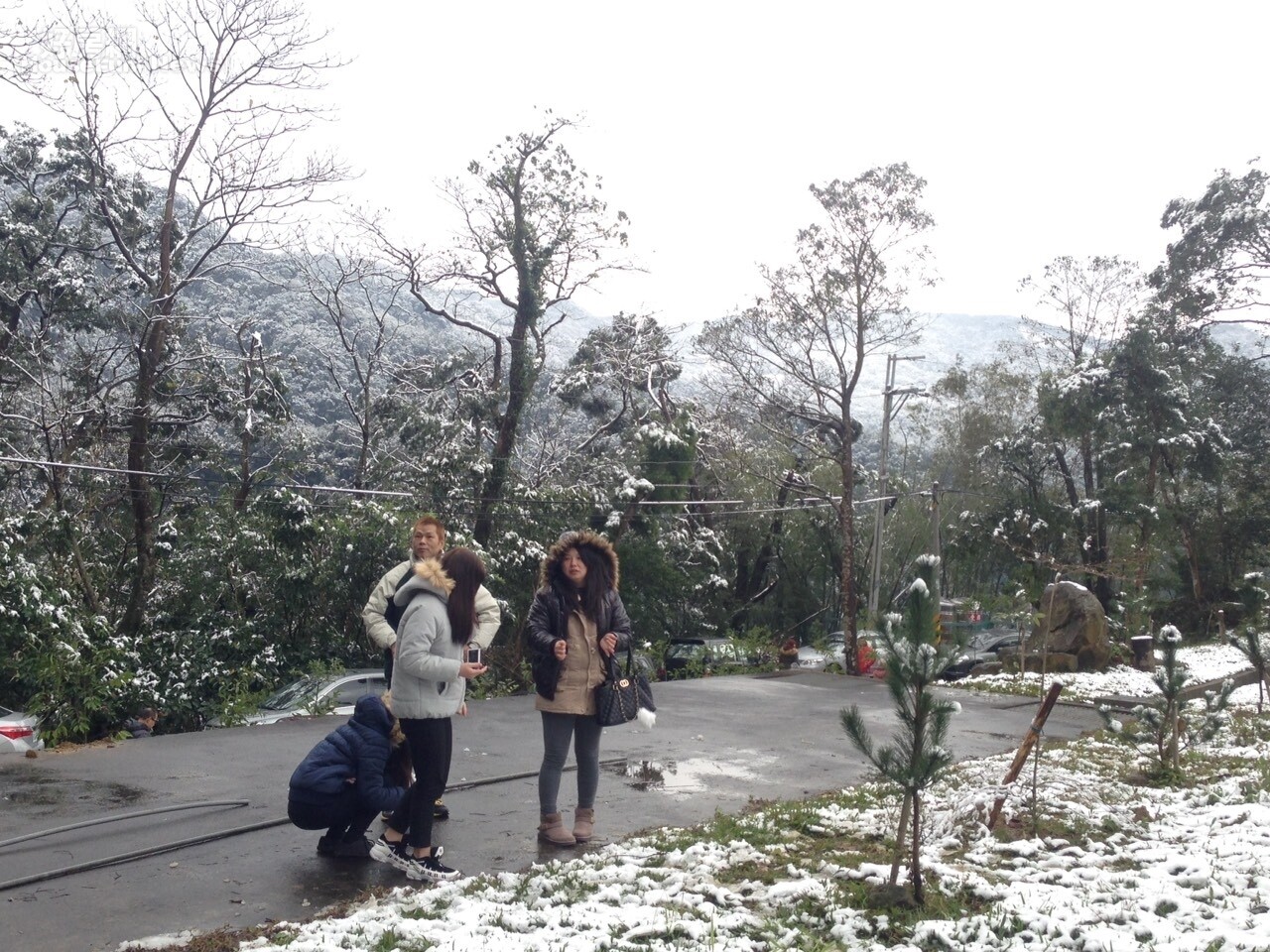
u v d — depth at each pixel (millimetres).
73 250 28906
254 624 21469
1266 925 4988
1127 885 5922
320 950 4590
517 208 27375
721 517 40219
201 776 7914
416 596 5852
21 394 25391
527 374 28188
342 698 14883
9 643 15758
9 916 5008
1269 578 27906
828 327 29672
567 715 6648
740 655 27016
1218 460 40812
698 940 4781
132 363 26953
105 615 21438
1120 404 39969
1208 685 18906
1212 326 47156
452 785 8031
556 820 6645
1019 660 23250
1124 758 10906
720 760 9852
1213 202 44125
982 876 6074
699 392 43562
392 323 33938
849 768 9805
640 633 30375
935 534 33906
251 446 26953
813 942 4867
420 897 5430
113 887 5508
